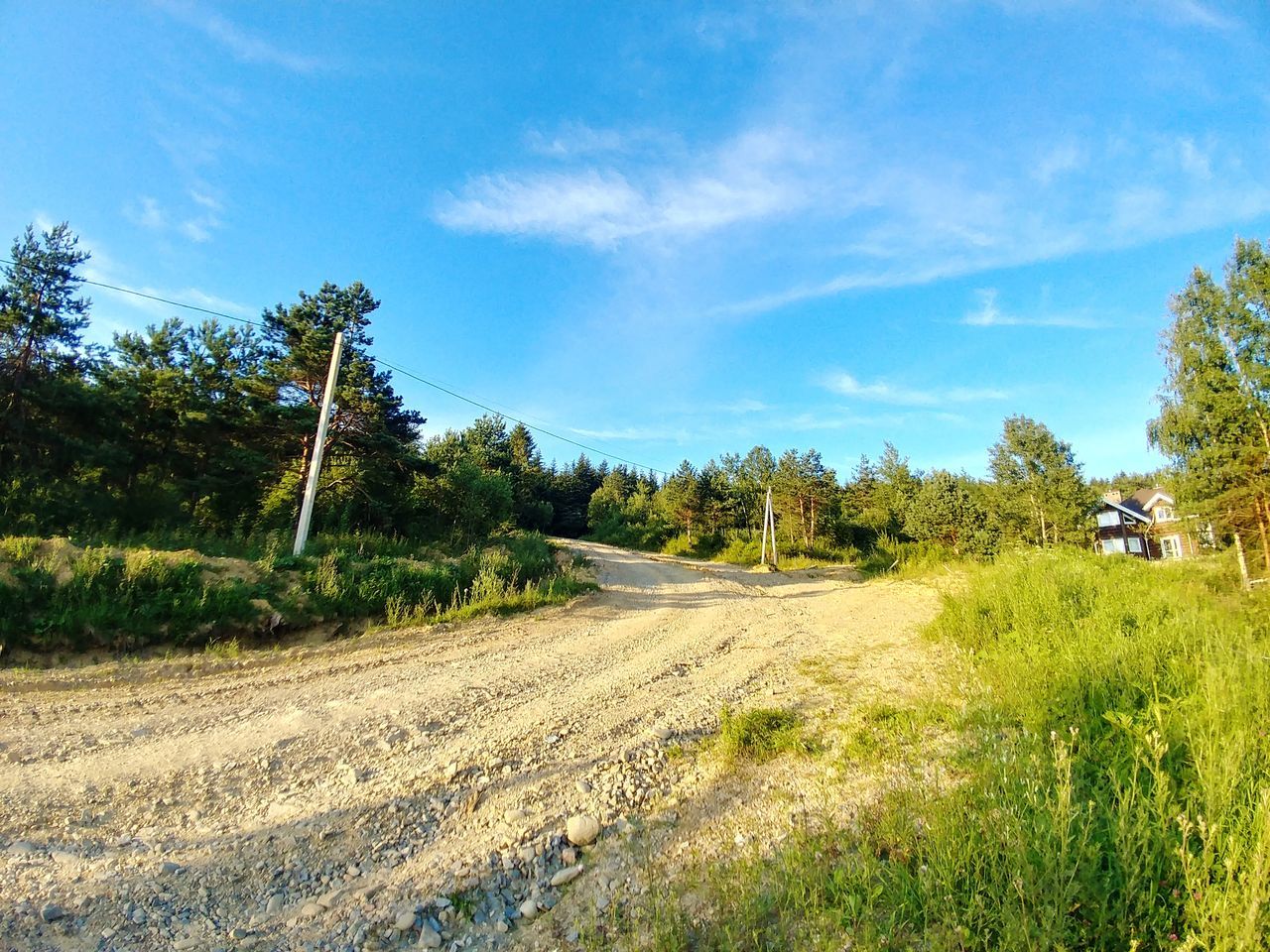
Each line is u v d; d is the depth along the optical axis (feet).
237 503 59.31
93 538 37.09
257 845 12.16
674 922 9.40
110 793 13.79
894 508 143.84
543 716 20.20
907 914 9.04
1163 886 8.73
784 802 13.57
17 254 45.24
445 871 11.48
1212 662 16.88
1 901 9.92
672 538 155.43
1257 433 63.05
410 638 32.91
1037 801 10.46
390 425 66.49
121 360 58.49
